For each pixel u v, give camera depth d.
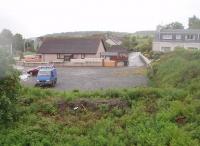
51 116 19.44
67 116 19.47
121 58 62.66
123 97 21.75
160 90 22.56
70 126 17.97
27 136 16.30
